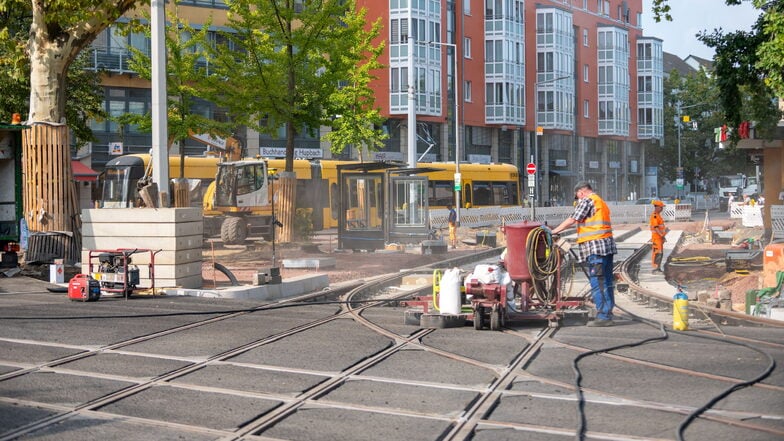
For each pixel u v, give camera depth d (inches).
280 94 1140.5
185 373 353.1
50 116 829.2
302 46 1151.0
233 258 1021.8
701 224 2165.4
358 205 1192.2
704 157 3627.0
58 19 807.1
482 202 2145.7
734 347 416.5
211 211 1467.8
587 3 3314.5
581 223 498.9
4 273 767.1
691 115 3550.7
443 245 1179.3
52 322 480.1
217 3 1991.9
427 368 367.2
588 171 3334.2
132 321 492.7
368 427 274.4
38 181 816.3
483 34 2815.0
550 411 293.9
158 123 732.7
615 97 3376.0
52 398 306.2
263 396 314.0
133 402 303.1
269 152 2164.1
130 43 1918.1
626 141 3563.0
